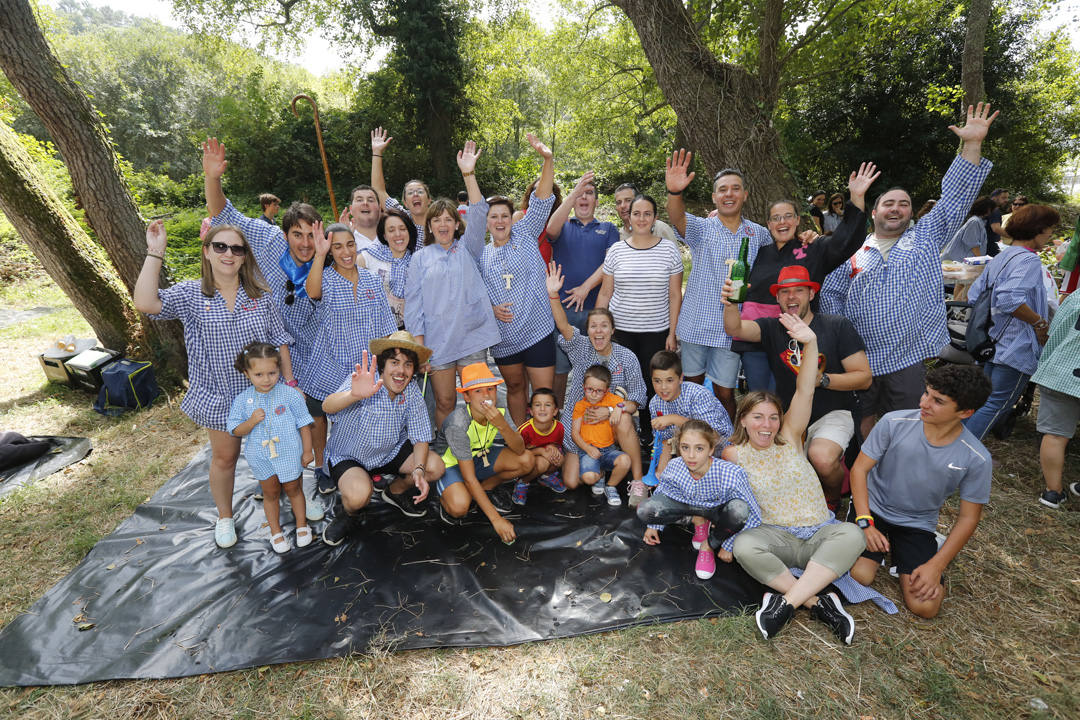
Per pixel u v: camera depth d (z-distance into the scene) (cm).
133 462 440
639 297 425
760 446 299
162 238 305
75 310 859
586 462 379
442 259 380
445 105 2112
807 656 255
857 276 356
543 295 409
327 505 380
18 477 416
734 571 309
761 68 757
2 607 292
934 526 291
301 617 279
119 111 3741
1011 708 228
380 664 254
